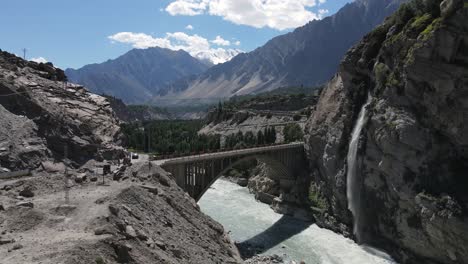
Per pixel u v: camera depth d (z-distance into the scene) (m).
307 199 102.69
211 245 47.19
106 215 35.53
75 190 46.44
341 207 91.12
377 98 83.06
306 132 113.69
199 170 77.62
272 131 148.38
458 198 64.62
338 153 94.00
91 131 70.06
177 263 35.41
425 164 71.31
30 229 34.12
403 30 79.06
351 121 92.38
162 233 40.75
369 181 81.81
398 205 74.69
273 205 106.31
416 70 71.56
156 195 49.44
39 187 46.31
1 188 44.12
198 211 55.72
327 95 107.12
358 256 74.88
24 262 26.17
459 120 67.62
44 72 83.25
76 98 80.50
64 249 28.03
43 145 57.81
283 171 109.44
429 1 75.62
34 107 62.12
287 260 71.25
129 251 31.50
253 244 79.12
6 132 55.47
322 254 75.31
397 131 74.31
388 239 78.12
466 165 68.75
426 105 71.56
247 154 92.69
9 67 75.31
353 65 94.19
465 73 66.06
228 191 127.94
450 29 66.81
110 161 64.81
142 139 116.94
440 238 65.25
